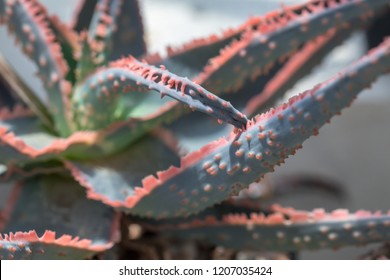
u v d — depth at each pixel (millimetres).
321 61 721
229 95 717
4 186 837
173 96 576
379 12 727
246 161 611
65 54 730
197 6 1220
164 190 633
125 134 686
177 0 1236
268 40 671
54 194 690
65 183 699
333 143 1003
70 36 727
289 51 679
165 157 698
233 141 615
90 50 687
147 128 686
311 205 953
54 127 734
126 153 699
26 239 602
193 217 688
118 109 698
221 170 619
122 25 716
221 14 1211
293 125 602
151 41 1077
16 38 700
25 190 693
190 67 696
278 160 609
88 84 680
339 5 669
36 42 697
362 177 998
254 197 819
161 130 708
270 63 680
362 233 662
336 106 608
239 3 1223
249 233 675
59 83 701
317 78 1070
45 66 699
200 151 627
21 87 747
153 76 589
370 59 617
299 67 711
